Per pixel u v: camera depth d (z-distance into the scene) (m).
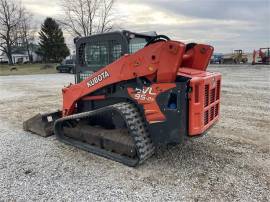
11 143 5.47
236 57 42.91
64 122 5.43
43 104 9.73
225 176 3.96
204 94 4.08
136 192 3.56
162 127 4.04
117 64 4.31
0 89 14.62
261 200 3.34
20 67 42.66
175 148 4.98
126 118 4.06
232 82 15.49
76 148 5.10
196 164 4.35
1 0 52.06
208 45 4.59
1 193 3.58
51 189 3.67
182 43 3.74
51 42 57.66
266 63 37.12
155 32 4.95
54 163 4.47
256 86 13.52
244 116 7.35
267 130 6.09
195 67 4.74
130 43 4.62
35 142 5.50
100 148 4.81
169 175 4.00
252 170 4.14
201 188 3.64
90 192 3.58
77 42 5.13
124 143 4.38
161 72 3.89
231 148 5.02
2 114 8.23
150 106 4.09
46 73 29.02
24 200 3.43
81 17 32.19
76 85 5.05
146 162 4.43
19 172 4.17
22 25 57.56
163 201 3.36
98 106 4.94
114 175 4.03
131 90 4.28
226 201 3.34
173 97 3.88
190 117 3.93
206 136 5.67
